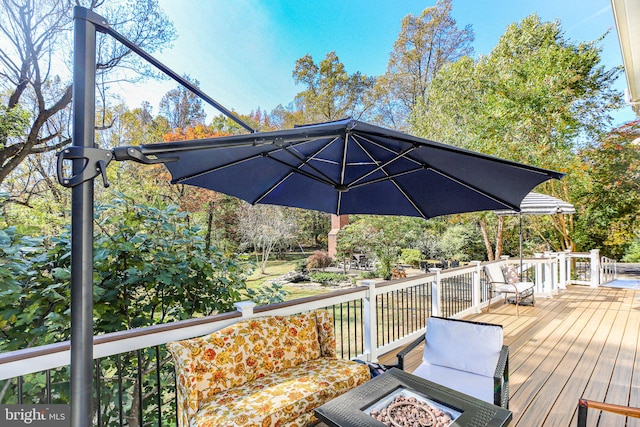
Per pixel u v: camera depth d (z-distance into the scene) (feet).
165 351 9.21
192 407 6.21
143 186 29.89
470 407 5.39
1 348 7.36
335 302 10.45
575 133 34.63
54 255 8.42
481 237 43.62
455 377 7.68
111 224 9.72
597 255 24.76
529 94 32.12
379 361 11.78
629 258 40.06
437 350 8.41
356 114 70.28
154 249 9.92
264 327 7.87
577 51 33.78
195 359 6.58
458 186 7.41
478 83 35.53
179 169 6.48
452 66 39.04
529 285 18.88
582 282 25.73
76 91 2.26
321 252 56.24
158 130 37.52
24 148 21.77
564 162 33.12
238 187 7.93
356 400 5.67
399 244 41.88
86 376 2.18
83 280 2.19
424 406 5.40
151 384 9.31
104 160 2.31
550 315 17.46
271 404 6.30
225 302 10.64
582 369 10.86
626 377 10.21
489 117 34.06
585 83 33.65
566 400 8.94
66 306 8.09
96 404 6.63
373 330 11.67
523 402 8.87
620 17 9.34
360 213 9.61
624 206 36.35
